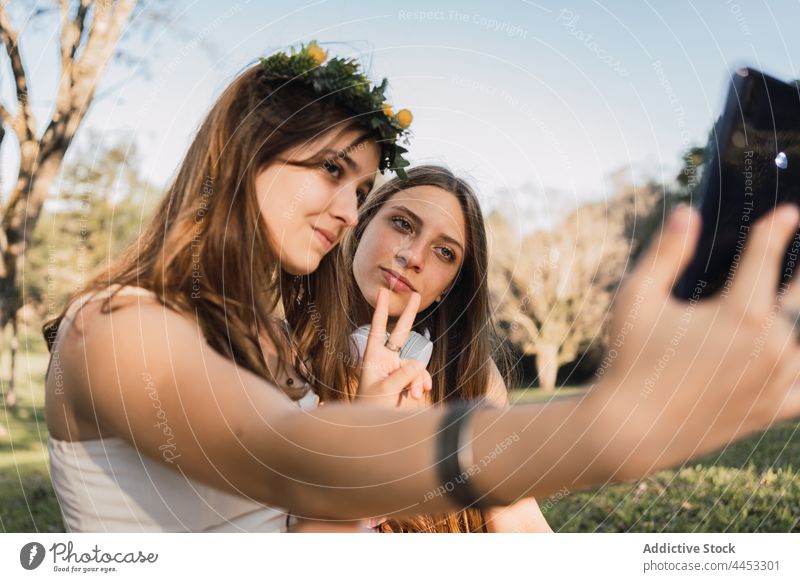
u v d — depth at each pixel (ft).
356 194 4.39
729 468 10.34
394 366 4.44
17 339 15.07
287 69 4.00
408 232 6.24
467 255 6.52
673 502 9.27
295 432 1.60
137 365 2.21
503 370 9.00
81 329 2.78
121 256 3.31
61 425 3.41
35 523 9.47
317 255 4.08
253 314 3.63
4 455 12.51
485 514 5.41
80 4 13.99
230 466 1.78
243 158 3.76
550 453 1.24
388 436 1.49
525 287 17.79
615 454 1.19
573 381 18.22
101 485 3.46
